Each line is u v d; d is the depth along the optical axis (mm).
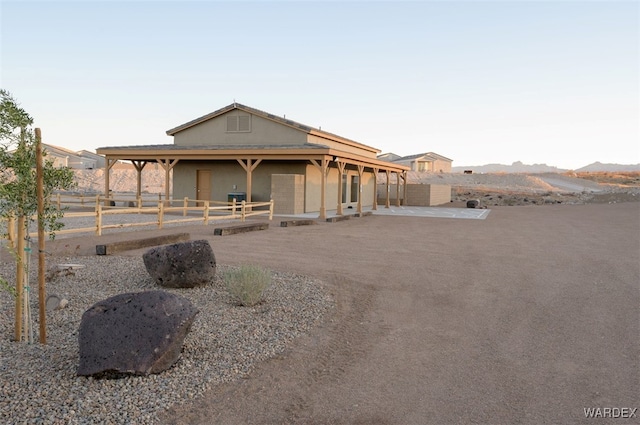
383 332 6664
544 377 5219
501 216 27422
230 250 12555
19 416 4078
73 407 4262
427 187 38656
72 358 5324
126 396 4512
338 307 7824
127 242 11836
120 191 51250
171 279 8477
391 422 4262
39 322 6090
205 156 24391
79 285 8477
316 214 25562
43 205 5672
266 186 26766
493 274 10445
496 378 5188
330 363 5562
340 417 4332
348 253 12820
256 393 4770
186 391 4703
